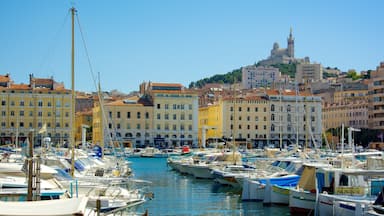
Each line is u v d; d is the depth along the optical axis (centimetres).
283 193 5334
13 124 16625
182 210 5212
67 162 5688
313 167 4722
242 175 6688
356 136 18012
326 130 19312
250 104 18800
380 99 18825
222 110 18800
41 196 3200
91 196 4009
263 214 4900
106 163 7719
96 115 17950
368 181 4325
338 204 3862
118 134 17888
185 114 18438
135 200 4062
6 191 3219
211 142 19012
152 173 10019
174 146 18288
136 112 18112
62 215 2211
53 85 17162
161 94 18362
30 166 2938
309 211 4522
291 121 18812
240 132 18725
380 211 3397
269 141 18725
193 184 7856
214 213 5025
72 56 5081
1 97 16588
